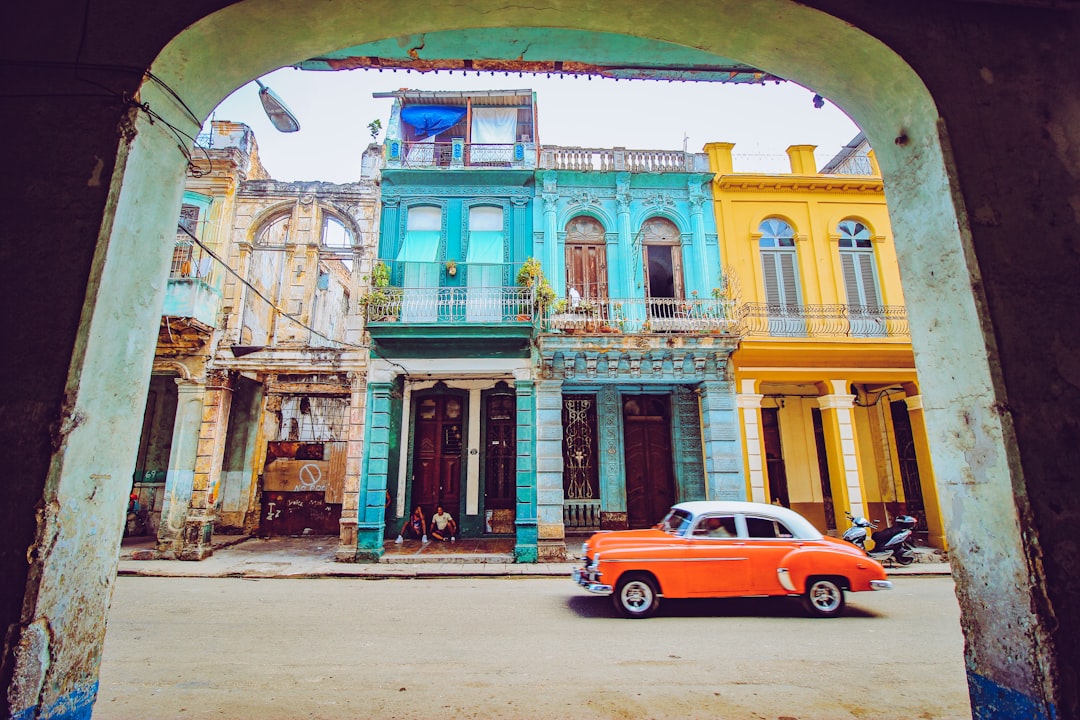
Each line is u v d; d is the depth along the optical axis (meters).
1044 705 2.30
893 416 15.45
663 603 8.11
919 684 4.77
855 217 14.35
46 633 2.23
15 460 2.26
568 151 14.47
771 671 5.13
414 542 13.74
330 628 6.65
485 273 13.57
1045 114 2.98
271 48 3.27
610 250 14.01
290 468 16.19
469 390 15.08
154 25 2.77
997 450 2.53
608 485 14.06
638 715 4.11
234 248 14.59
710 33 3.45
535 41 5.02
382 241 13.86
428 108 15.02
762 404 15.20
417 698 4.40
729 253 13.90
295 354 13.80
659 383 13.73
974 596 2.68
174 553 12.20
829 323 13.50
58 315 2.40
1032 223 2.79
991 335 2.59
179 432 13.18
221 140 15.27
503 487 14.75
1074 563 2.39
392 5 3.21
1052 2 3.12
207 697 4.36
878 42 2.97
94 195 2.54
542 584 9.89
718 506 7.99
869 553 11.80
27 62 2.68
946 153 2.84
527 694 4.52
